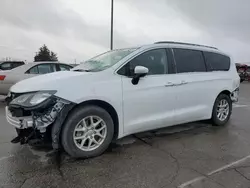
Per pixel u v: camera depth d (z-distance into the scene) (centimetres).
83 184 292
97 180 302
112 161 357
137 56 419
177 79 461
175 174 318
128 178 307
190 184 293
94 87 362
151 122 428
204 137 476
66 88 343
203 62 522
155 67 439
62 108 335
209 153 392
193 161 360
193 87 487
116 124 394
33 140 346
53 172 321
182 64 479
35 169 329
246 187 287
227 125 571
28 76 809
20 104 334
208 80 517
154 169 332
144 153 389
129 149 406
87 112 358
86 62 478
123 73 398
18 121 335
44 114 330
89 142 367
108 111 388
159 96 432
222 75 553
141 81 411
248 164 351
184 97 473
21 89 354
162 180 302
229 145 432
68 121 345
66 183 294
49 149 399
